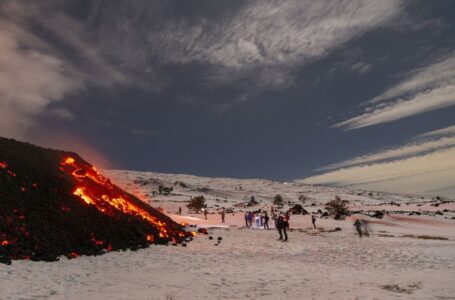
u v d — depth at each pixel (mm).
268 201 190875
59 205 23141
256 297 11445
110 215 26062
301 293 12000
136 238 24391
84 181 29531
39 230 19219
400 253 23234
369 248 26047
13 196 21172
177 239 28609
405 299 10797
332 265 18688
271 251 24328
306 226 47906
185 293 11992
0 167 23438
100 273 15156
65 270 15180
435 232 43562
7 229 17656
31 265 15211
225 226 46156
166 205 112312
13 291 11086
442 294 11469
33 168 25938
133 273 15500
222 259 20344
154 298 11195
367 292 12023
